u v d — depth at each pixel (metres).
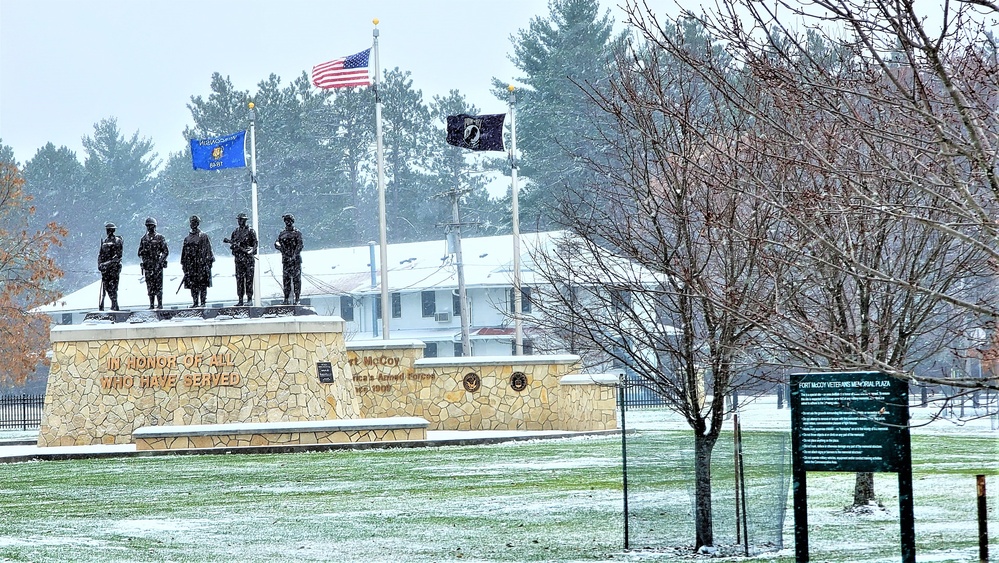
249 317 35.88
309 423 33.31
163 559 15.59
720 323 14.84
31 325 56.06
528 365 39.56
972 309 10.92
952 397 12.47
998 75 11.62
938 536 16.59
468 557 15.44
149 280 36.72
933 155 12.21
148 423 35.25
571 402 38.47
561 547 16.12
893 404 12.52
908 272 16.95
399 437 33.66
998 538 16.33
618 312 17.56
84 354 35.84
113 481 26.03
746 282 14.03
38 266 56.66
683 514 16.58
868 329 16.47
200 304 41.09
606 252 21.95
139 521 19.53
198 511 20.70
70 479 26.73
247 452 32.31
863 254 15.90
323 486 24.16
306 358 35.47
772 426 37.75
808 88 14.47
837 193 13.95
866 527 17.53
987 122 12.05
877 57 10.88
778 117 14.92
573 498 21.36
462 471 26.47
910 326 16.97
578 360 39.06
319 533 17.81
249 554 15.94
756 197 12.61
